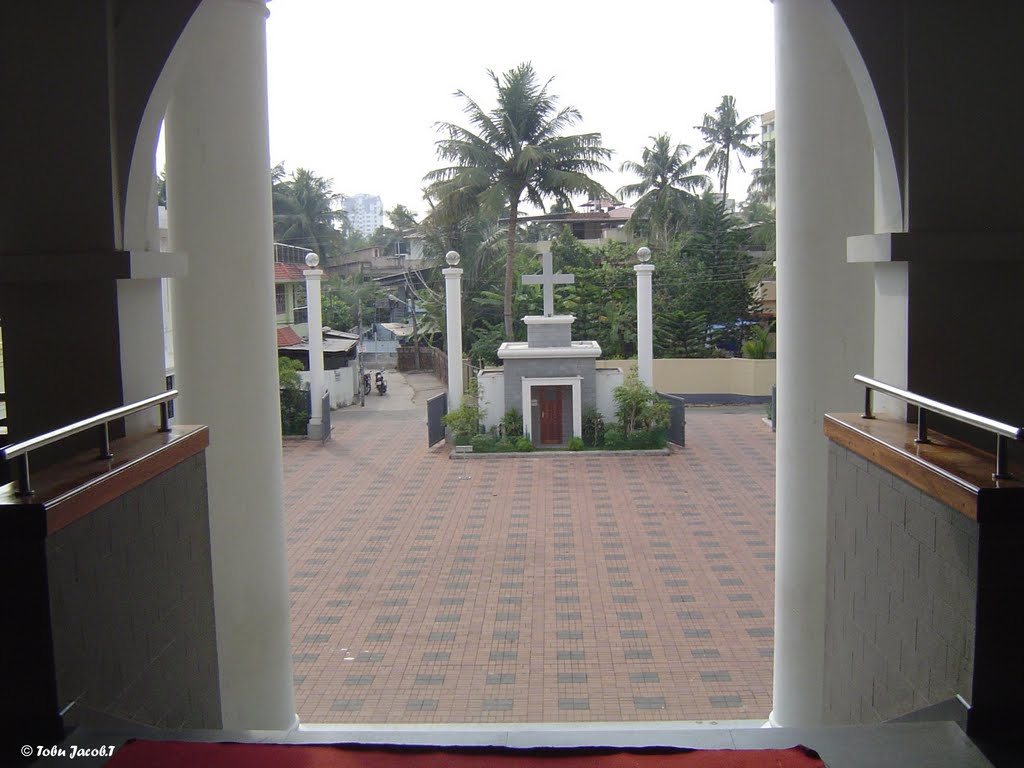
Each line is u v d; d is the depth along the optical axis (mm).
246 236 5980
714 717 8172
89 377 4348
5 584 3098
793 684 6164
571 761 3465
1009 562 3090
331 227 44219
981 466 3361
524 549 13422
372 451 21203
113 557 3572
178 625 4281
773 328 30422
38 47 4234
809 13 5801
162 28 4285
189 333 5953
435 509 15859
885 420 4438
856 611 4285
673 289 30000
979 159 4301
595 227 43625
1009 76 4270
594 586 11766
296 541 14102
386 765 3414
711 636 10055
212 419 5977
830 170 5836
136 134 4316
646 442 20172
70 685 3230
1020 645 3129
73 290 4320
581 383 20391
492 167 27250
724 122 39188
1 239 4305
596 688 8812
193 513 4523
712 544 13477
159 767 3293
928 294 4348
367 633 10367
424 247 36781
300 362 24984
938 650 3404
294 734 3797
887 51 4324
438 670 9328
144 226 4512
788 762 3352
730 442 21375
